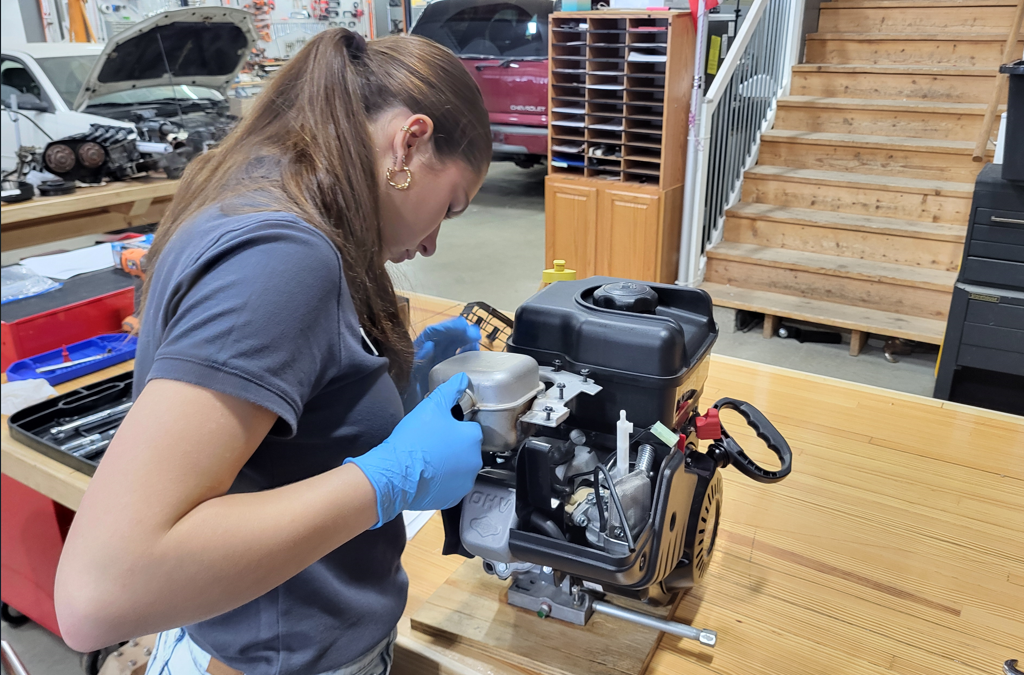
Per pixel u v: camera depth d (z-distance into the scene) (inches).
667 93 126.6
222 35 70.9
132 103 81.2
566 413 32.4
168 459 20.1
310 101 26.5
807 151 153.9
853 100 156.9
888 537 45.4
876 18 163.5
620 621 38.9
